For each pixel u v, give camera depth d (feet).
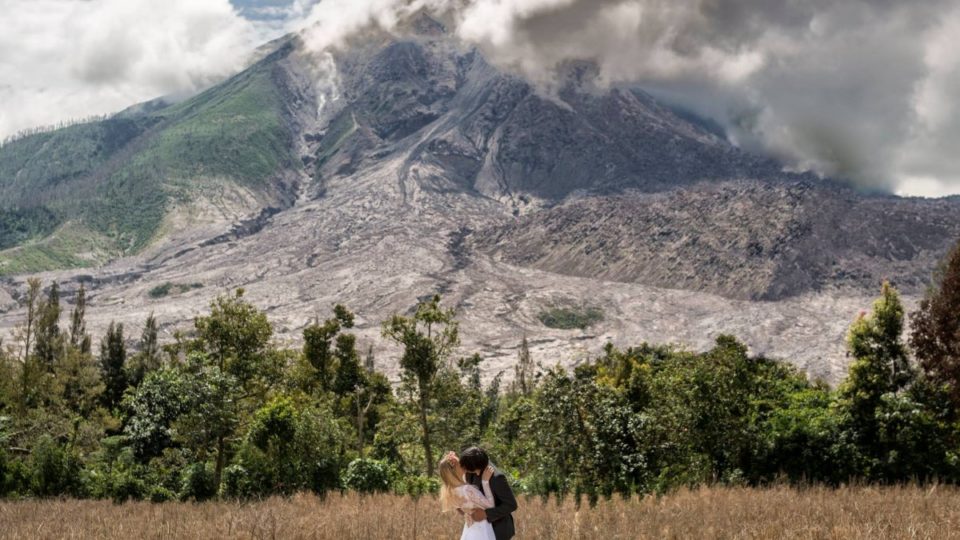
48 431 161.07
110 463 147.13
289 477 123.44
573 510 65.51
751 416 110.22
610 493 103.55
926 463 99.09
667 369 118.11
